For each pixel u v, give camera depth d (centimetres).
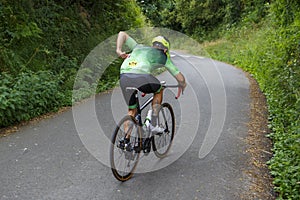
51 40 960
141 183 419
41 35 929
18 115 644
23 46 845
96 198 379
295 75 764
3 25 816
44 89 743
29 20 895
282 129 612
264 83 1084
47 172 438
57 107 762
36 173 434
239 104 856
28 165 457
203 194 394
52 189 395
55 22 1005
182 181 426
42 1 986
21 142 545
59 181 415
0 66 734
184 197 386
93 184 411
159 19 1784
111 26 1251
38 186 400
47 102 734
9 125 631
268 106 837
